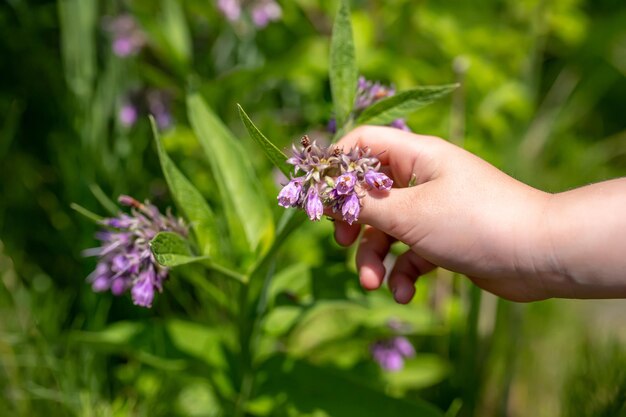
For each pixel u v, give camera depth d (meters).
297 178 0.37
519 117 0.73
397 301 0.43
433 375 0.55
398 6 0.67
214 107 0.63
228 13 0.61
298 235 0.60
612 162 0.93
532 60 0.81
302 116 0.70
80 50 0.59
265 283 0.46
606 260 0.35
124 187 0.60
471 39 0.72
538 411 0.57
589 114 0.99
